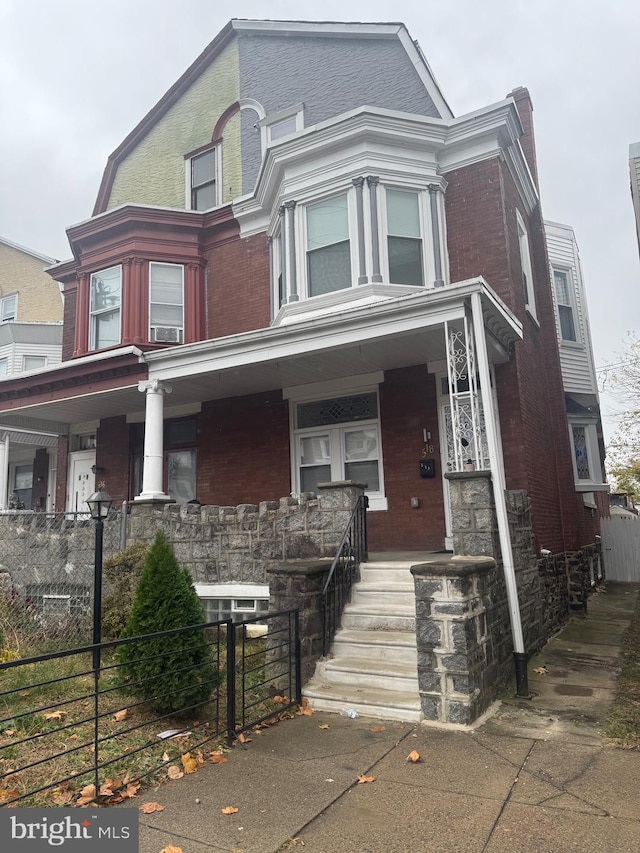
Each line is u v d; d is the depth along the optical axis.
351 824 3.58
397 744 4.85
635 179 9.05
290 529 7.77
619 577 17.83
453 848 3.30
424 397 9.84
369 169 9.84
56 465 14.94
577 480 13.25
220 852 3.28
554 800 3.83
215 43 14.34
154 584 5.46
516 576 7.23
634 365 15.58
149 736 4.92
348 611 6.82
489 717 5.49
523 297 10.73
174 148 14.73
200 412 11.91
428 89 11.95
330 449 10.62
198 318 12.32
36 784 4.05
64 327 14.35
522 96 12.84
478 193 10.00
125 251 12.22
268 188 11.30
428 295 7.65
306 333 8.65
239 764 4.48
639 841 3.33
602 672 7.02
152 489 9.41
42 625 8.54
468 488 6.75
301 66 13.35
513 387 9.20
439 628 5.43
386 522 9.80
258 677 6.27
